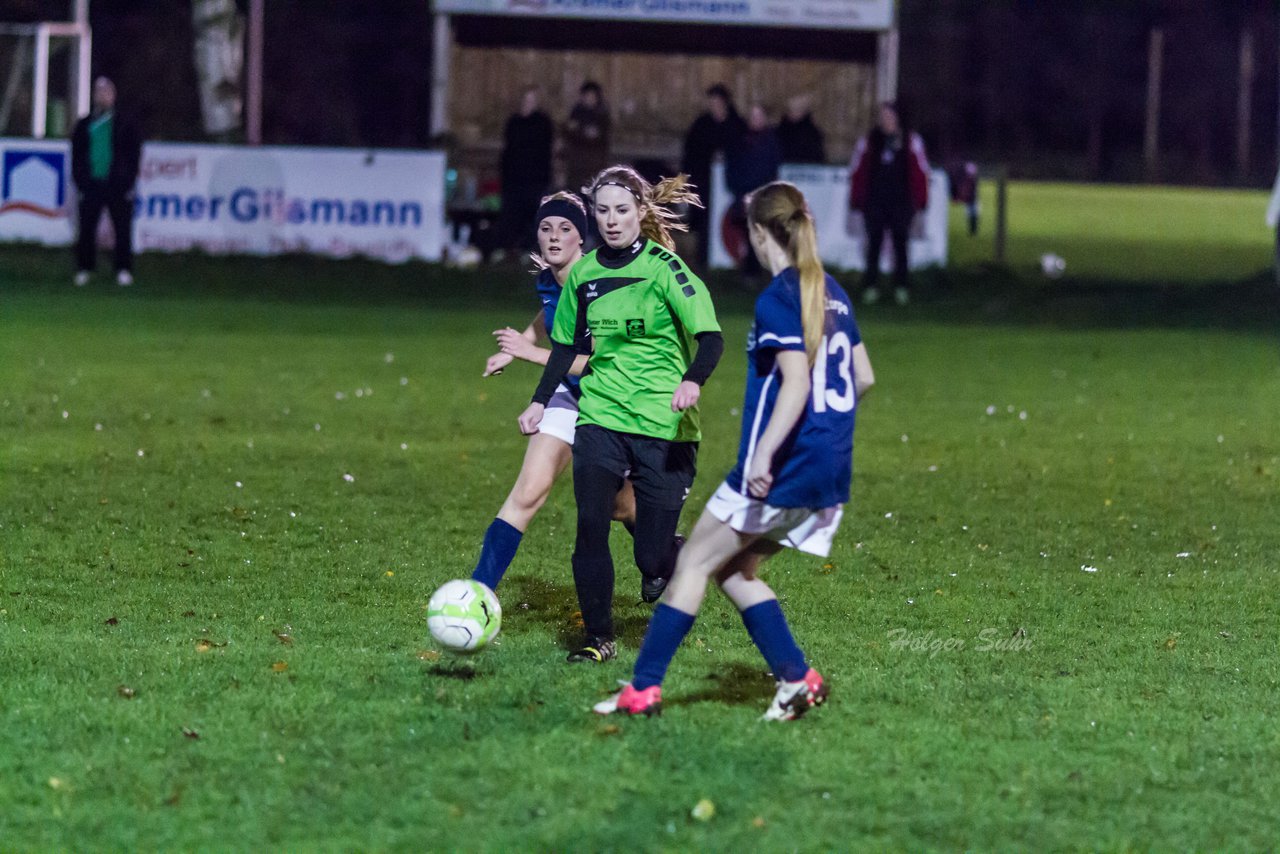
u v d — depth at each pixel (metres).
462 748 13.88
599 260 17.08
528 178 68.19
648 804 12.72
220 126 80.31
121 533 23.33
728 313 57.81
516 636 18.14
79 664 16.14
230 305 58.47
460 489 27.55
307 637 17.81
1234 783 13.52
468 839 12.06
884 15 73.44
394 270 66.31
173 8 139.75
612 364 17.08
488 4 73.50
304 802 12.66
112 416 34.56
